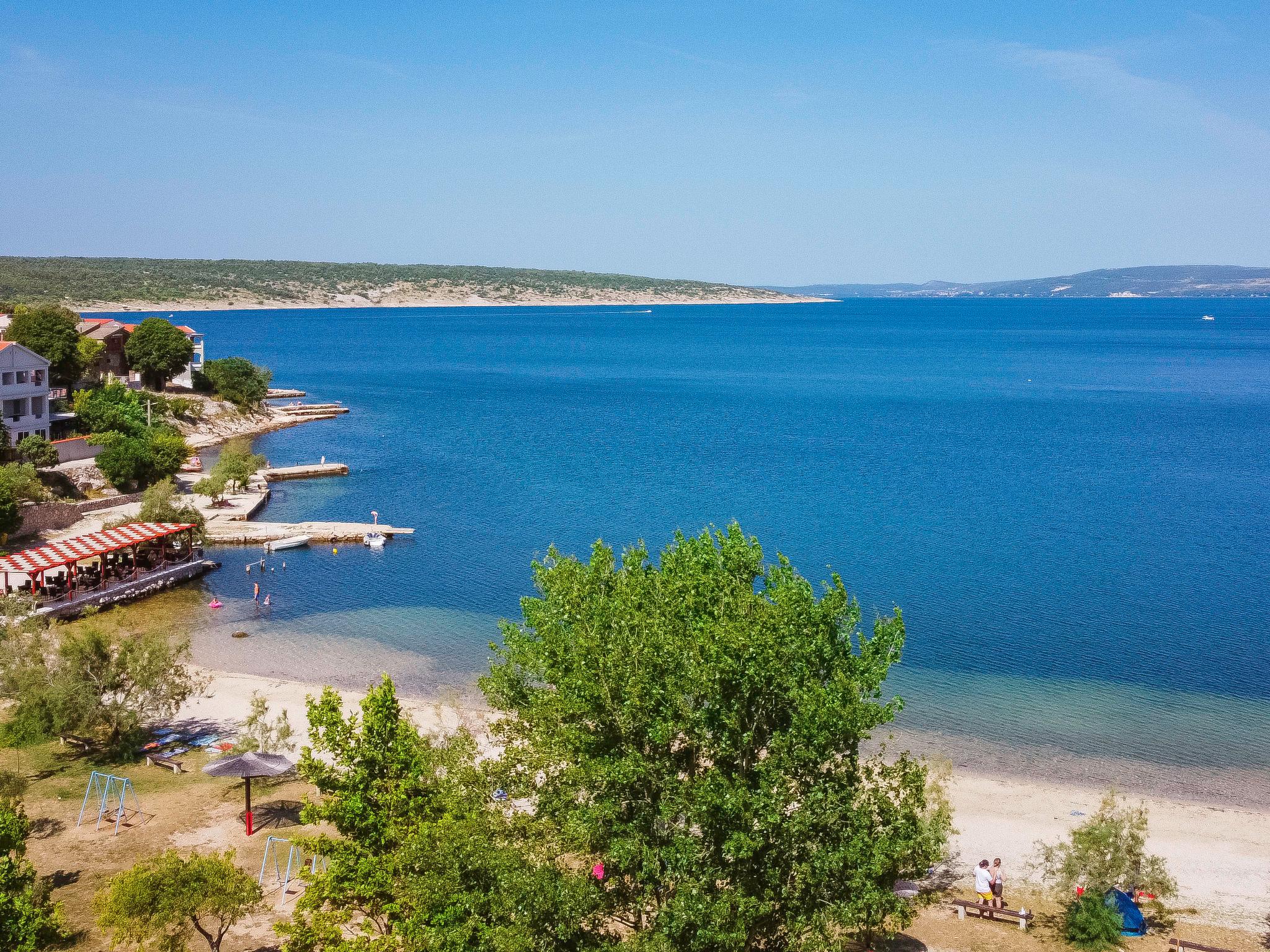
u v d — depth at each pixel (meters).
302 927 25.59
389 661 60.47
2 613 54.59
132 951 29.09
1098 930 32.69
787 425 165.38
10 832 28.30
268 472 117.62
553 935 23.80
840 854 24.62
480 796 25.89
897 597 73.94
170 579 75.62
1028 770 46.91
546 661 29.22
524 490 112.88
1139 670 60.19
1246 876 37.66
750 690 25.86
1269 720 53.25
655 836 25.62
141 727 46.62
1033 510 103.38
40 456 93.12
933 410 185.12
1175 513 102.25
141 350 148.88
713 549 35.06
